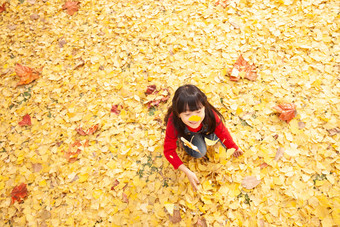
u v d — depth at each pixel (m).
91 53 3.09
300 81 2.51
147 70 2.85
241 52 2.81
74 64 3.03
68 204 2.13
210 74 2.70
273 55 2.72
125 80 2.81
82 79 2.89
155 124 2.47
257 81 2.60
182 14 3.26
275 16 3.02
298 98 2.43
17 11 3.64
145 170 2.25
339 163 2.04
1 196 2.23
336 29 2.75
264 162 2.14
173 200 2.05
